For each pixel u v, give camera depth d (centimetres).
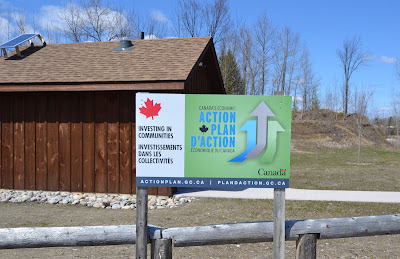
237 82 4262
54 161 1038
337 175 1440
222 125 369
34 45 1331
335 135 3338
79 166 1024
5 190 1064
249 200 970
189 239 370
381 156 2312
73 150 1029
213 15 3803
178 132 370
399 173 1506
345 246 591
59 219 768
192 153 370
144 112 369
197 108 369
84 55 1166
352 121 3762
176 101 368
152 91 991
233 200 970
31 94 1049
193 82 1159
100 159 1013
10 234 365
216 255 545
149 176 369
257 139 368
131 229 375
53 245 369
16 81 994
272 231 377
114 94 1004
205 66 1265
